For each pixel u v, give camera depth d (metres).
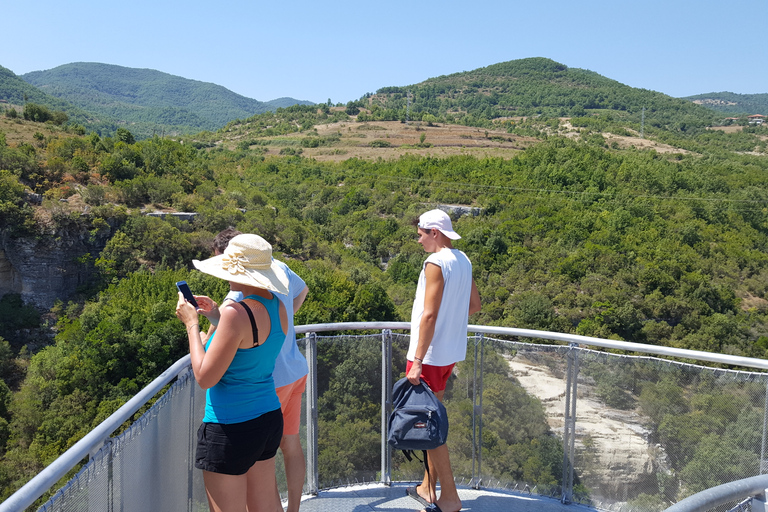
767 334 40.88
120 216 46.09
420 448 2.20
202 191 58.44
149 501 1.65
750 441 2.17
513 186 74.81
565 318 40.12
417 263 52.03
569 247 52.22
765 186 79.75
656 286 44.69
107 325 27.89
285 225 53.44
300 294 2.22
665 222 61.00
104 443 1.36
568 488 2.52
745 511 1.30
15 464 22.53
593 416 2.46
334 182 83.75
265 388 1.76
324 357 2.62
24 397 26.84
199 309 1.83
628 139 160.12
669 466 2.31
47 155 56.91
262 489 1.90
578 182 75.94
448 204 68.62
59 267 43.69
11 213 42.06
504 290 43.59
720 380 2.22
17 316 41.88
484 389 2.67
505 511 2.47
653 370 2.34
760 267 52.69
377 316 35.59
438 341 2.30
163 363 28.08
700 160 109.62
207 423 1.72
